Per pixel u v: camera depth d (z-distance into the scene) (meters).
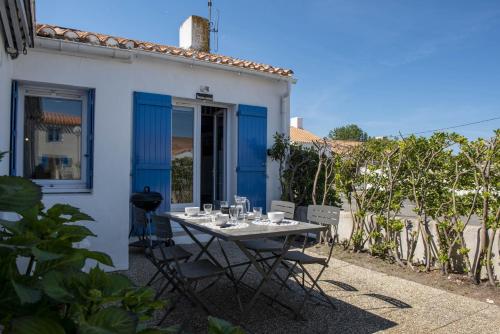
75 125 4.91
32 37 3.82
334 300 3.90
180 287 3.80
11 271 1.41
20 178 1.54
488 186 4.34
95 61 4.73
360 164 6.00
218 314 3.51
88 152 4.79
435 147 4.93
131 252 5.77
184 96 6.75
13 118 4.48
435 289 4.25
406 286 4.35
